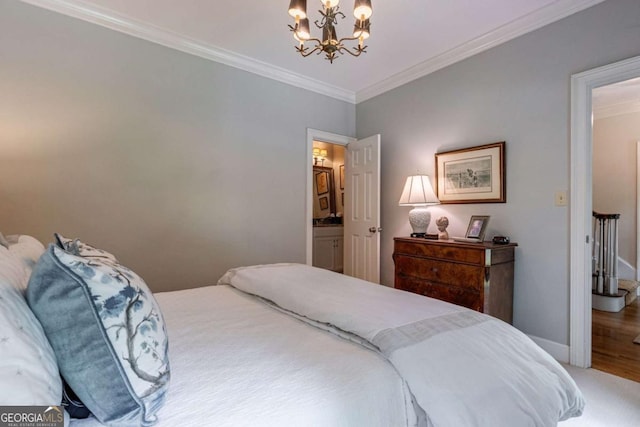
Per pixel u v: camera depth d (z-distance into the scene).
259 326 1.25
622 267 4.23
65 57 2.25
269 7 2.27
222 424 0.67
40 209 2.18
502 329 1.16
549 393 0.95
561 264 2.23
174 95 2.70
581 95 2.13
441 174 3.03
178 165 2.72
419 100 3.26
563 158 2.22
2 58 2.06
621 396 1.80
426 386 0.86
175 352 1.00
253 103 3.16
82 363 0.65
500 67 2.58
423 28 2.52
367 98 3.85
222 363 0.92
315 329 1.22
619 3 1.98
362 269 3.71
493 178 2.61
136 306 0.73
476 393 0.86
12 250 1.02
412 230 3.35
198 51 2.80
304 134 3.54
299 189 3.50
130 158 2.50
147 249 2.58
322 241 5.12
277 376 0.85
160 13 2.35
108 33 2.40
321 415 0.73
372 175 3.57
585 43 2.12
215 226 2.93
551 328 2.28
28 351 0.58
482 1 2.19
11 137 2.10
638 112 4.09
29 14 2.13
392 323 1.10
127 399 0.66
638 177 4.09
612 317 3.23
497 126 2.61
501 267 2.36
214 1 2.21
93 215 2.36
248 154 3.13
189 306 1.52
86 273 0.68
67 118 2.26
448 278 2.50
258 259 3.20
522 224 2.44
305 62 3.13
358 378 0.86
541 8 2.26
